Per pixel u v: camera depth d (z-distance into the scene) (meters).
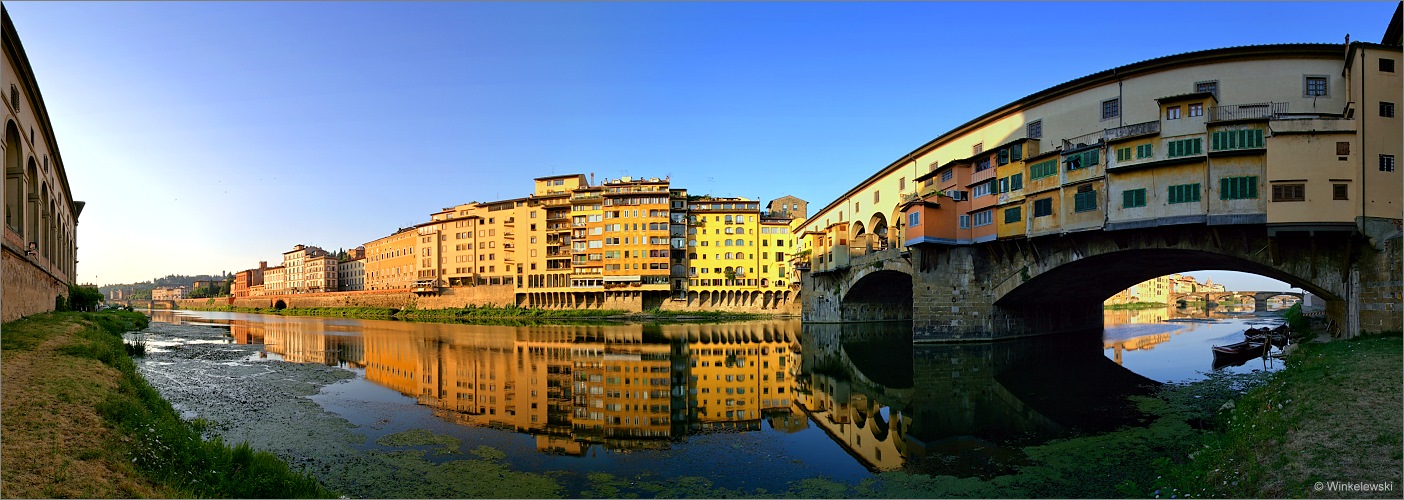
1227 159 31.66
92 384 16.23
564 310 114.62
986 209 45.44
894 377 35.09
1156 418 22.08
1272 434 14.32
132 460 11.80
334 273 179.88
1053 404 25.86
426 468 17.06
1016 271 44.62
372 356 46.38
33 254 34.59
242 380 32.62
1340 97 32.97
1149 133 34.03
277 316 131.00
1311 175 29.02
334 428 21.70
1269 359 35.41
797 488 15.66
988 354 42.56
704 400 28.81
